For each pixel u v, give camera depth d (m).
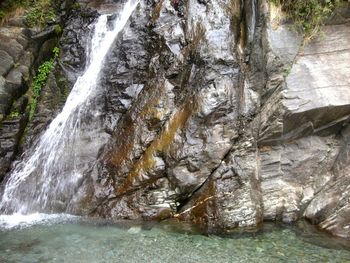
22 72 9.16
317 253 6.34
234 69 7.77
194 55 8.06
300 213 7.36
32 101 9.25
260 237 6.83
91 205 7.64
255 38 8.00
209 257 6.15
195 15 8.49
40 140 8.80
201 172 7.25
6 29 9.76
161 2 9.30
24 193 8.05
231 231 6.93
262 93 7.71
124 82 9.11
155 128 7.89
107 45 9.92
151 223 7.21
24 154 8.58
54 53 10.27
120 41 9.61
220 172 7.21
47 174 8.26
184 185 7.23
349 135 7.53
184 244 6.54
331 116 7.42
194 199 7.29
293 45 7.81
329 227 6.99
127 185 7.58
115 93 9.07
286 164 7.55
